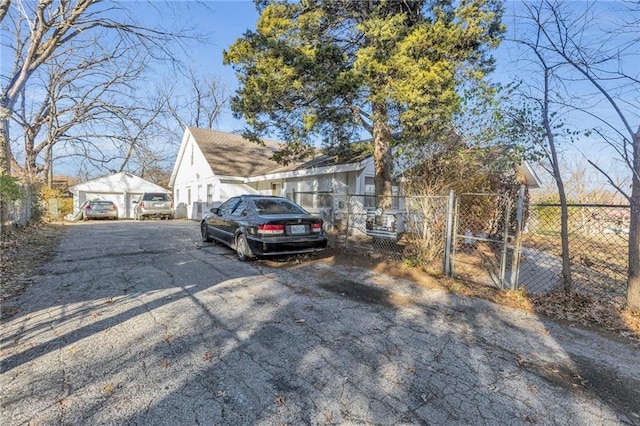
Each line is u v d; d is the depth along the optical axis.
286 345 3.18
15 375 2.56
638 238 4.05
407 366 2.85
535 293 4.91
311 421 2.15
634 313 4.05
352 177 11.98
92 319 3.67
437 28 6.40
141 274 5.61
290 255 7.20
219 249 8.20
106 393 2.37
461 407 2.33
